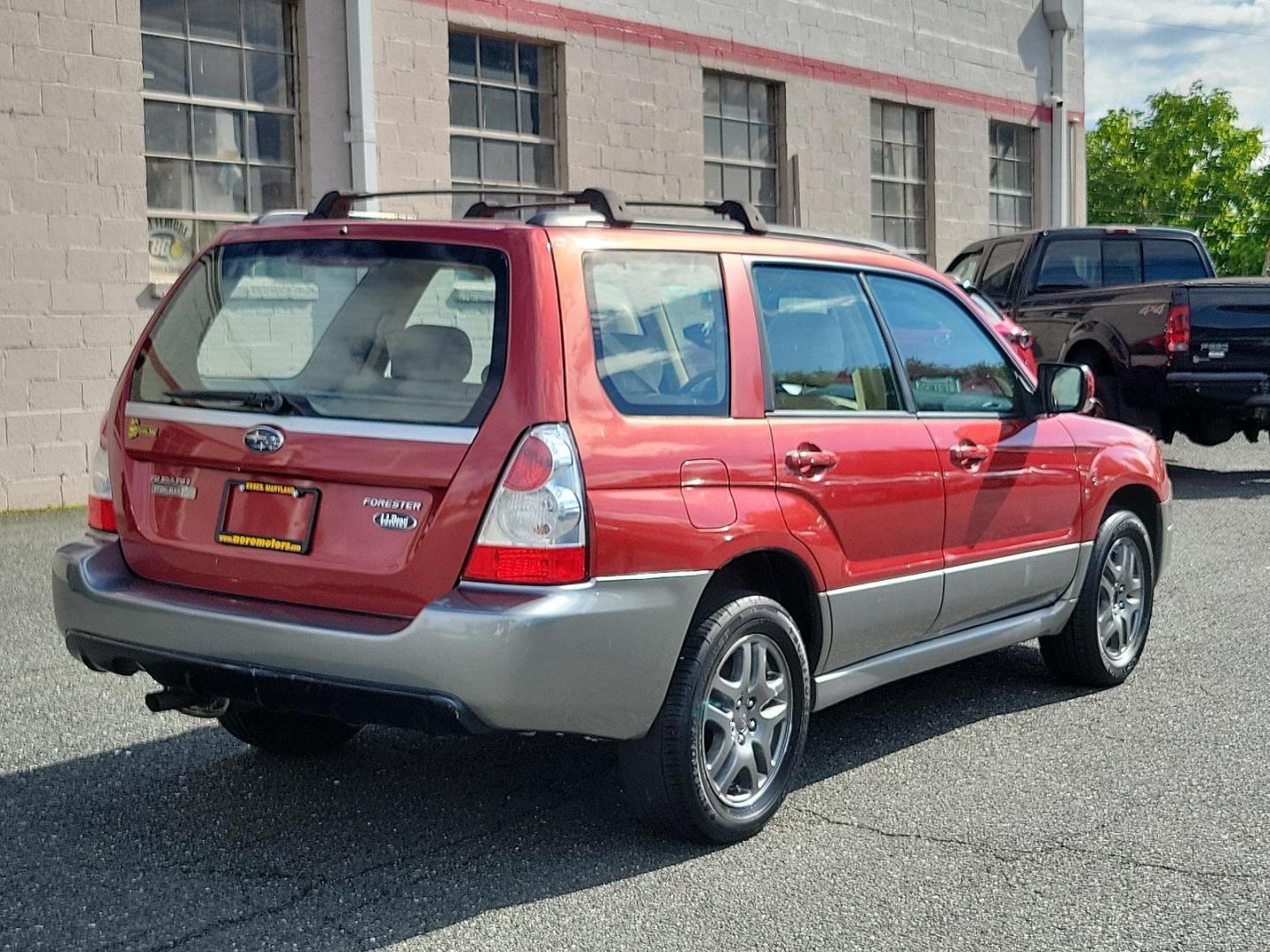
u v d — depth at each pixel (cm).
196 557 411
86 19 1064
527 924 368
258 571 400
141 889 388
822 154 1712
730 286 445
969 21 1952
